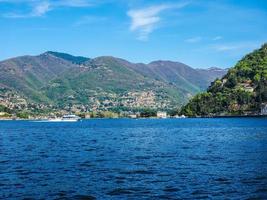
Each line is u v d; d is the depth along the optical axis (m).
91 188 52.00
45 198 46.50
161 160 81.31
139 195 47.88
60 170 67.94
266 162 74.44
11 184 54.84
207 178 58.31
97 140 149.88
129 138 160.75
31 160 83.12
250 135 161.62
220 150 100.62
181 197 46.56
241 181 55.38
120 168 70.00
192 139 148.00
